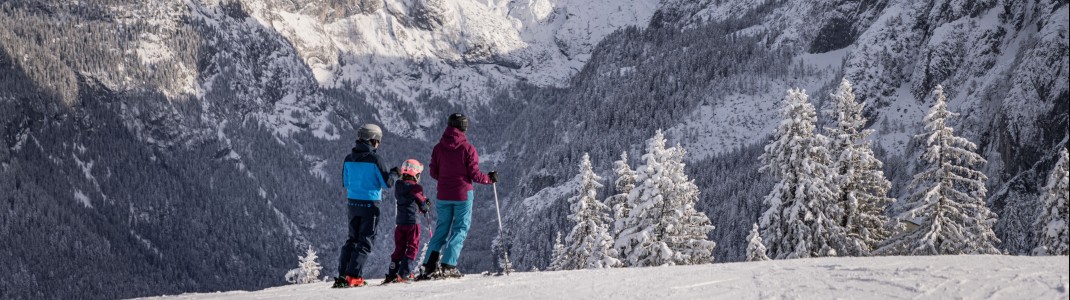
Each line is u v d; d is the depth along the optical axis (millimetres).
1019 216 58594
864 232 32250
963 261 7555
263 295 8289
